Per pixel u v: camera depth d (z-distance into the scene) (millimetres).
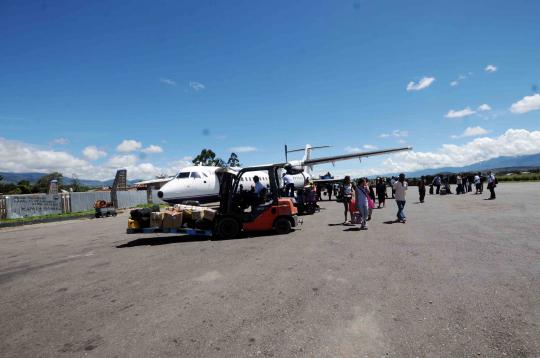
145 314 4051
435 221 11039
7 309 4559
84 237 12188
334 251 7090
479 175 24922
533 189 27203
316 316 3730
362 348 2979
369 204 10461
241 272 5766
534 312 3559
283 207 9938
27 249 10000
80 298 4848
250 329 3479
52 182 27172
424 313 3670
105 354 3100
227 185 10102
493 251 6363
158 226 9523
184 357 2967
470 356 2770
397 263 5832
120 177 33656
